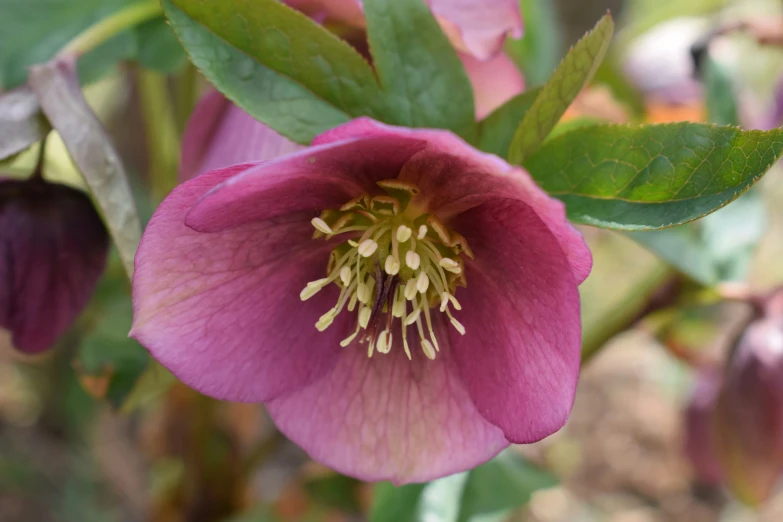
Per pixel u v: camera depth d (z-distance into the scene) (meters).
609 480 0.41
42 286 0.17
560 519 0.39
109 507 0.38
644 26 0.26
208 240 0.14
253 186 0.13
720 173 0.13
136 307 0.14
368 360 0.16
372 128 0.12
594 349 0.20
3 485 0.38
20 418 0.41
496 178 0.13
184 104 0.22
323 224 0.15
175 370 0.14
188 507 0.25
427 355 0.16
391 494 0.19
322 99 0.15
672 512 0.40
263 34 0.14
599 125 0.14
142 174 0.35
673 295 0.20
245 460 0.26
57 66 0.16
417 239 0.16
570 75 0.14
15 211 0.16
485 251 0.15
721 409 0.20
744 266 0.20
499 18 0.17
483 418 0.16
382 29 0.15
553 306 0.14
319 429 0.15
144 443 0.27
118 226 0.15
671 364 0.33
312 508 0.25
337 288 0.16
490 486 0.20
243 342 0.15
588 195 0.14
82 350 0.18
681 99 0.25
